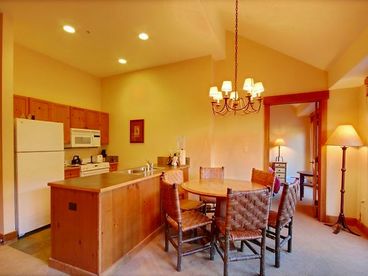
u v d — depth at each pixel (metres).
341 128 3.11
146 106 4.64
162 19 2.84
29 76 3.83
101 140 4.89
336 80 3.05
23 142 2.87
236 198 1.86
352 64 2.50
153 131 4.54
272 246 2.61
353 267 2.15
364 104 3.06
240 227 1.92
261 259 1.98
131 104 4.83
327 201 3.41
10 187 2.71
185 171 3.94
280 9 2.59
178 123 4.27
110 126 5.11
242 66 3.99
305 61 3.55
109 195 2.08
